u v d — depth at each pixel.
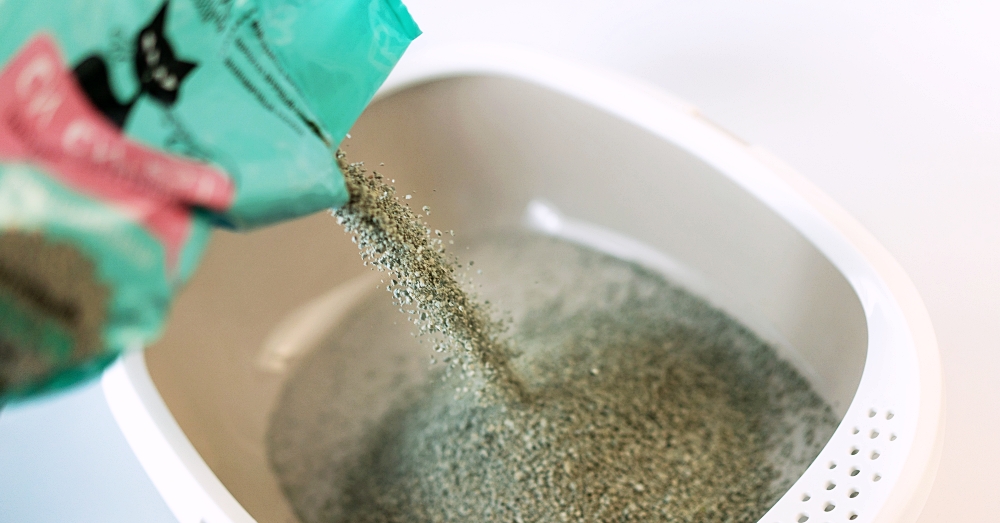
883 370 0.88
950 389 1.08
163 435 0.88
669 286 1.29
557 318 1.30
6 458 1.07
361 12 0.75
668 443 1.09
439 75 1.20
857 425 0.86
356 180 0.88
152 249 0.62
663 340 1.23
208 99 0.67
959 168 1.28
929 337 0.87
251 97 0.69
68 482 1.05
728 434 1.10
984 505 0.99
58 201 0.61
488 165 1.34
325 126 0.75
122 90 0.64
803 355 1.12
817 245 0.98
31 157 0.60
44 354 0.60
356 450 1.17
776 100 1.40
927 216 1.24
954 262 1.19
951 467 1.01
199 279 1.12
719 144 1.08
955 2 1.43
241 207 0.66
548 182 1.34
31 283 0.60
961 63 1.38
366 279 1.34
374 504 1.10
